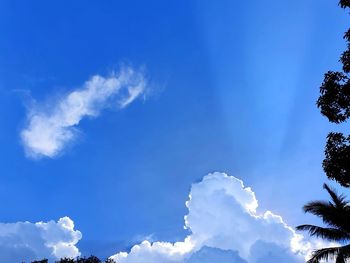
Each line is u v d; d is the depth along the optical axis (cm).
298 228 2809
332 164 1452
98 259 4044
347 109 1447
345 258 2575
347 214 2639
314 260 2636
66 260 3991
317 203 2702
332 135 1472
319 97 1488
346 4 1415
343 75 1441
